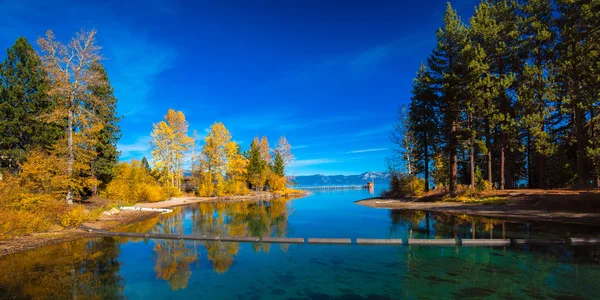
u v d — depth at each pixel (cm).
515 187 2906
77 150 1936
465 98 2428
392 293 652
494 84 2352
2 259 952
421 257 944
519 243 1087
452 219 1705
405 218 1844
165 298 641
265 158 6294
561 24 2095
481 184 2428
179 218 2009
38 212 1402
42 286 711
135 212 2289
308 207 2798
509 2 2475
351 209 2523
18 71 2147
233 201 3794
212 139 4403
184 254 1026
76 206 1722
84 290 687
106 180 2984
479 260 891
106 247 1130
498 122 2311
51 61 1823
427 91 2772
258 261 932
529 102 2136
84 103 2266
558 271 771
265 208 2766
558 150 2183
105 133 2823
